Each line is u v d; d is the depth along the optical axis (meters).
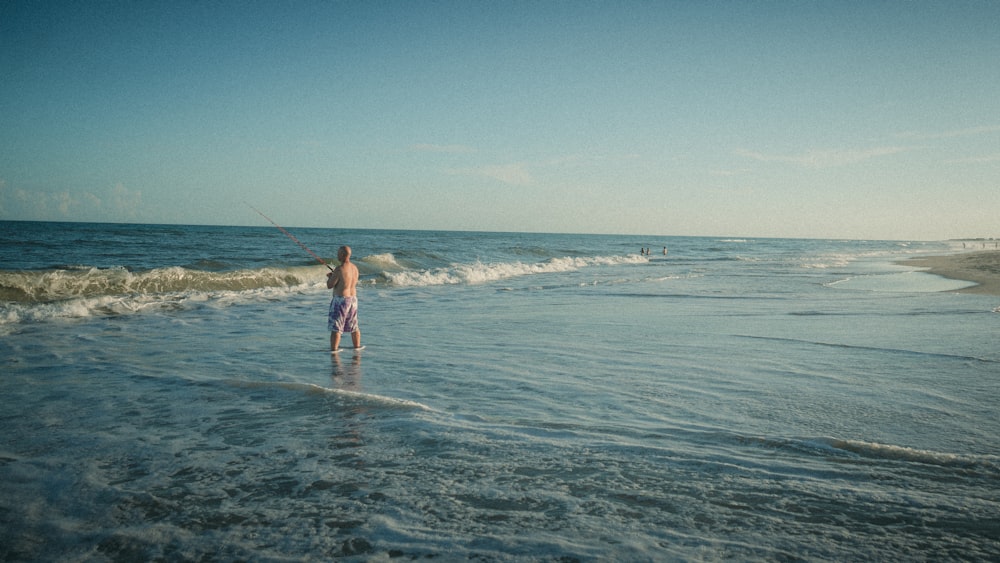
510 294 14.17
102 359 6.44
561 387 5.28
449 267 21.64
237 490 3.03
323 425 4.13
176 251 28.19
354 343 7.29
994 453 3.57
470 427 4.07
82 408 4.56
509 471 3.26
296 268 16.64
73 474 3.24
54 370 5.88
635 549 2.38
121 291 12.30
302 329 8.80
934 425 4.14
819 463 3.37
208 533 2.57
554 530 2.55
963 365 6.18
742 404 4.70
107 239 39.12
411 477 3.18
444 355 6.84
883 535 2.50
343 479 3.16
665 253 45.38
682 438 3.84
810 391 5.10
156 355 6.71
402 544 2.45
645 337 8.03
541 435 3.89
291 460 3.46
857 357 6.61
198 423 4.18
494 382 5.50
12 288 10.57
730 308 11.34
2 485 3.08
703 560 2.28
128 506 2.84
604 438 3.83
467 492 2.98
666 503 2.83
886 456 3.48
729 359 6.56
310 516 2.73
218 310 10.79
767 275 20.84
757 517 2.68
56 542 2.49
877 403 4.71
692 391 5.12
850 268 25.81
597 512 2.73
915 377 5.64
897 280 18.64
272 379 5.57
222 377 5.62
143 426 4.12
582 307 11.58
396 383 5.45
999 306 11.42
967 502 2.85
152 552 2.41
